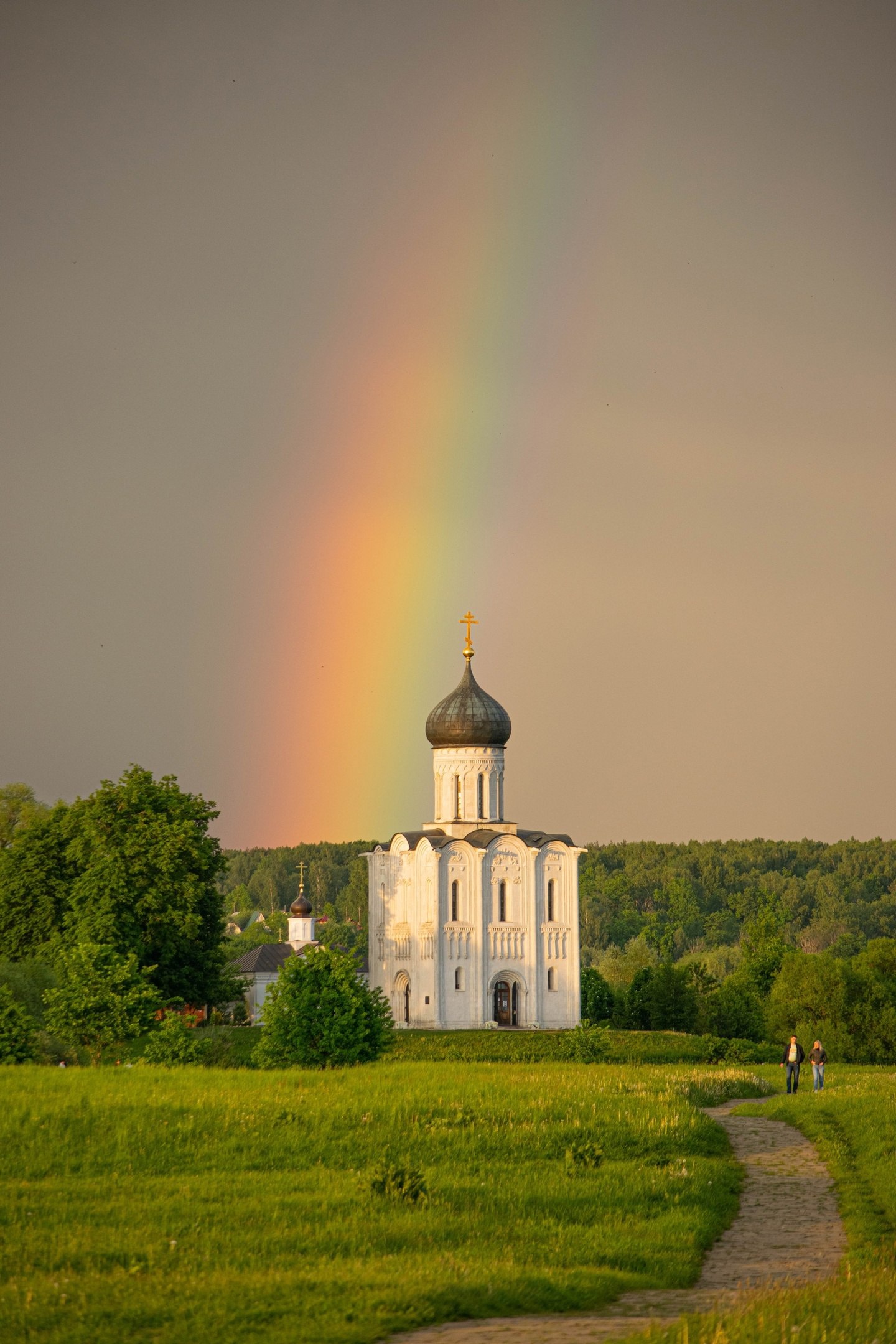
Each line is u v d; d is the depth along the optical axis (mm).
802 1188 74188
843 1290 51938
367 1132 78312
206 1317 49219
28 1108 80938
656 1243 61938
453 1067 114312
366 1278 54188
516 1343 47781
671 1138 80938
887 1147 79750
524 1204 67188
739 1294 54344
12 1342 47188
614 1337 48406
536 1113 83688
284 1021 116875
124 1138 76062
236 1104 82812
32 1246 58375
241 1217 63562
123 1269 55562
